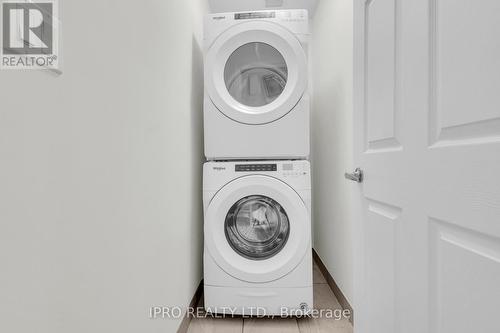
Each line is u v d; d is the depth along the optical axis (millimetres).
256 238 1755
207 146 1705
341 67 1830
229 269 1638
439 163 718
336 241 1939
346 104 1736
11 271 501
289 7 2469
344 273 1765
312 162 2693
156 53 1178
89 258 726
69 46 652
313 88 2646
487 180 578
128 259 929
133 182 967
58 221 617
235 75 1804
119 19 879
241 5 2369
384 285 1011
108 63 818
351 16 1641
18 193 517
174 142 1396
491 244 580
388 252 982
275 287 1618
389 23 960
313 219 2674
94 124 750
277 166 1653
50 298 594
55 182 609
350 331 1541
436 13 736
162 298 1221
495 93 557
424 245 783
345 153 1755
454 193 667
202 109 2014
